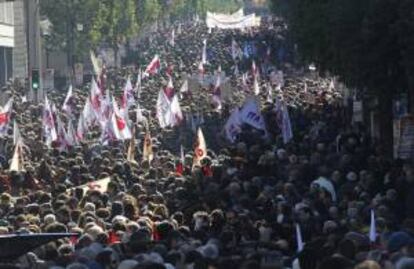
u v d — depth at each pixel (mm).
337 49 43875
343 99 69000
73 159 42969
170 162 42062
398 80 43031
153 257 20969
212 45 139625
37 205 30141
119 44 128125
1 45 123562
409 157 41250
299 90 80188
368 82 43438
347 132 48938
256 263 19109
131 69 109188
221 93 73062
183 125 56531
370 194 32719
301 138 51719
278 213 28578
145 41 153000
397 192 32031
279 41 113312
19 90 91438
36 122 61906
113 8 120562
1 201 32750
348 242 20516
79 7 111375
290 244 25828
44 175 40031
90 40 114000
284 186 32062
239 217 26594
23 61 129625
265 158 38500
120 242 24297
